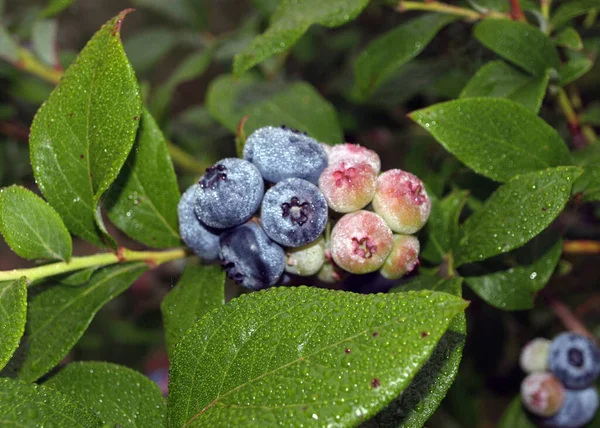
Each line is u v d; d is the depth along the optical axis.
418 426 0.25
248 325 0.24
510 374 0.39
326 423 0.23
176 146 0.46
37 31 0.40
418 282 0.28
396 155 0.45
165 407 0.27
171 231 0.29
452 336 0.26
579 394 0.34
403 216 0.27
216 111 0.34
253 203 0.26
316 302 0.24
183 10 0.47
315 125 0.33
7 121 0.44
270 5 0.38
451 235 0.29
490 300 0.29
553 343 0.34
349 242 0.26
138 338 0.48
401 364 0.23
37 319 0.28
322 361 0.23
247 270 0.27
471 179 0.31
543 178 0.27
